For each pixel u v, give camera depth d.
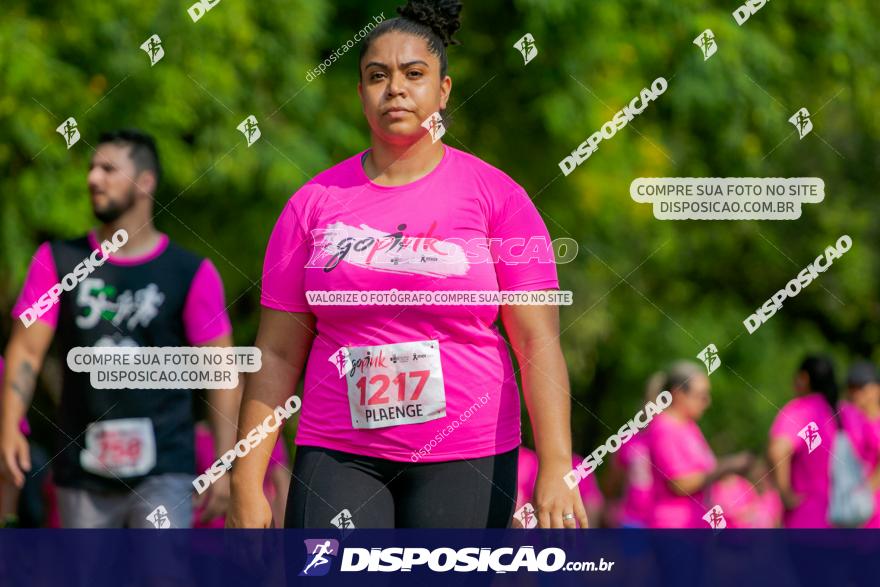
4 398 13.20
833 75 27.58
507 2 23.52
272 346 9.84
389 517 9.41
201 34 19.77
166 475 13.00
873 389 17.84
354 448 9.41
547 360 9.54
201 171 20.25
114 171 13.18
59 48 19.66
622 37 23.02
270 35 20.52
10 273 19.45
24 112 19.19
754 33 24.98
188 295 13.26
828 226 32.09
